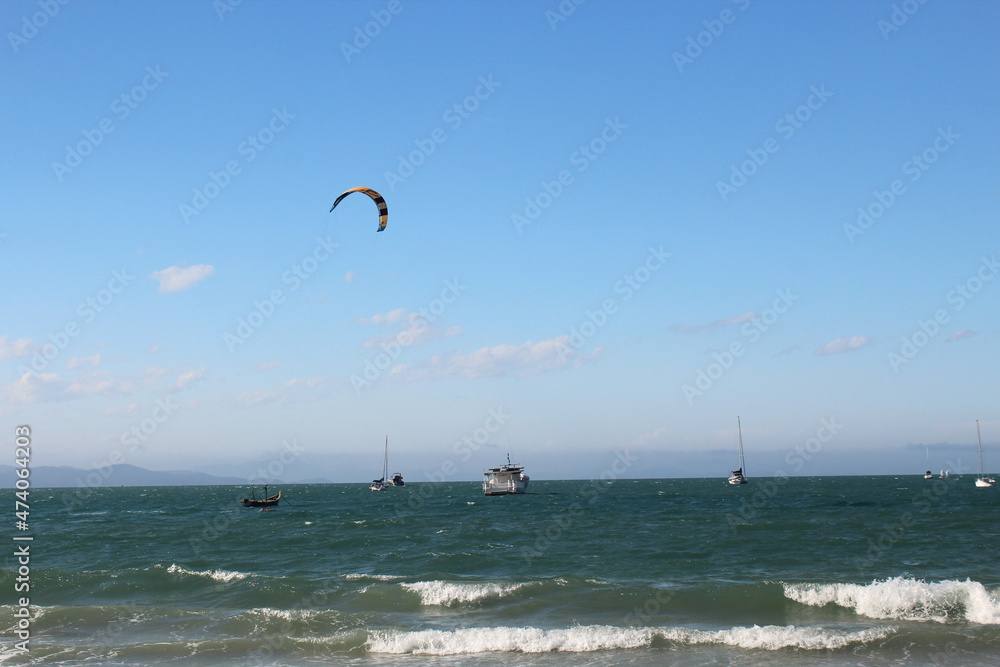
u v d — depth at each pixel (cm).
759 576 3234
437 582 2978
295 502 12462
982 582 3016
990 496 11038
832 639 2222
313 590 2986
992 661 2041
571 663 2078
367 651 2222
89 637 2364
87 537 5209
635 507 8969
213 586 3075
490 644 2252
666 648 2200
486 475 14150
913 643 2191
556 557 3875
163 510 10162
